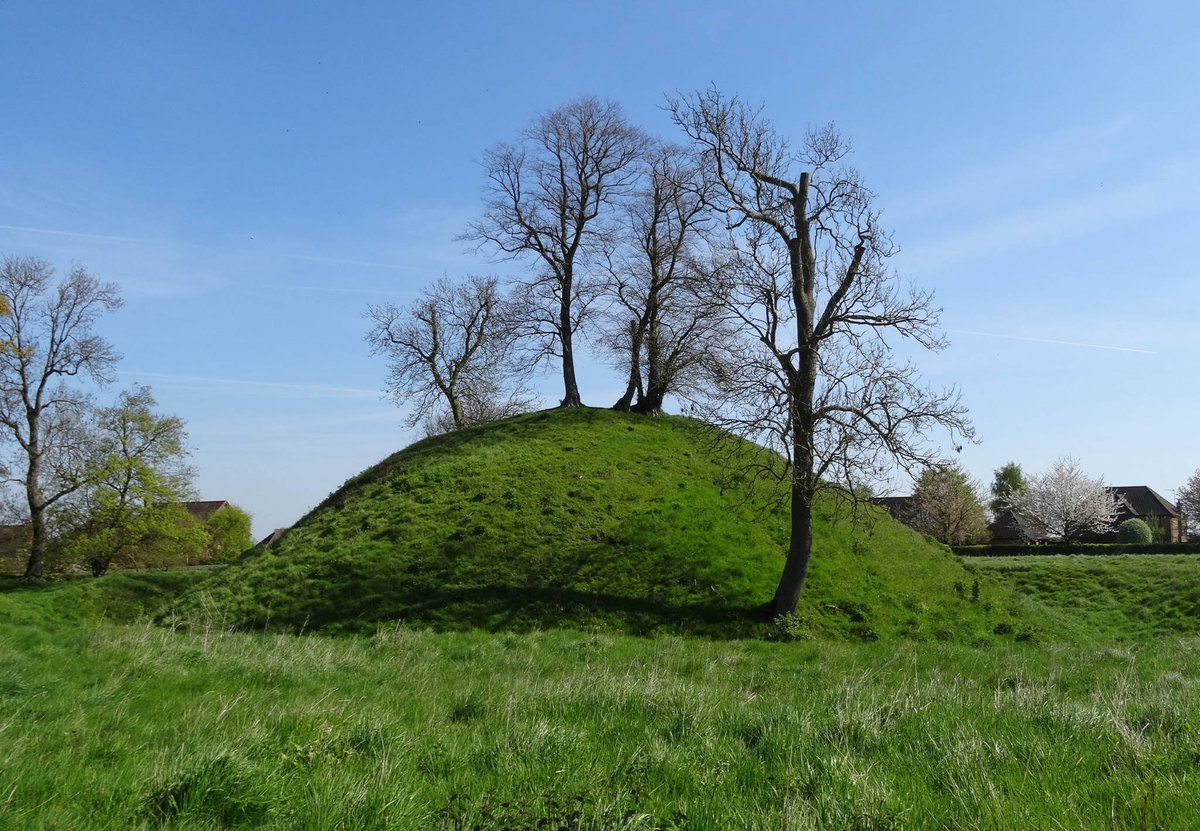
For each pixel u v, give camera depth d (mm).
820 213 23734
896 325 22484
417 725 8242
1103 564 40781
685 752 6910
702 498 31922
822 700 9625
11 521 58281
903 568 29781
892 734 7410
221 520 78875
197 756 6125
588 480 32594
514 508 30141
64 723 8188
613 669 14656
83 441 56344
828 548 29375
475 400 60094
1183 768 5941
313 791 5566
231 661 12508
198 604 25828
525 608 24266
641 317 43312
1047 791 5457
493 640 19641
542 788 5859
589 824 5035
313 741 6879
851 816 5234
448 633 21312
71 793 5871
